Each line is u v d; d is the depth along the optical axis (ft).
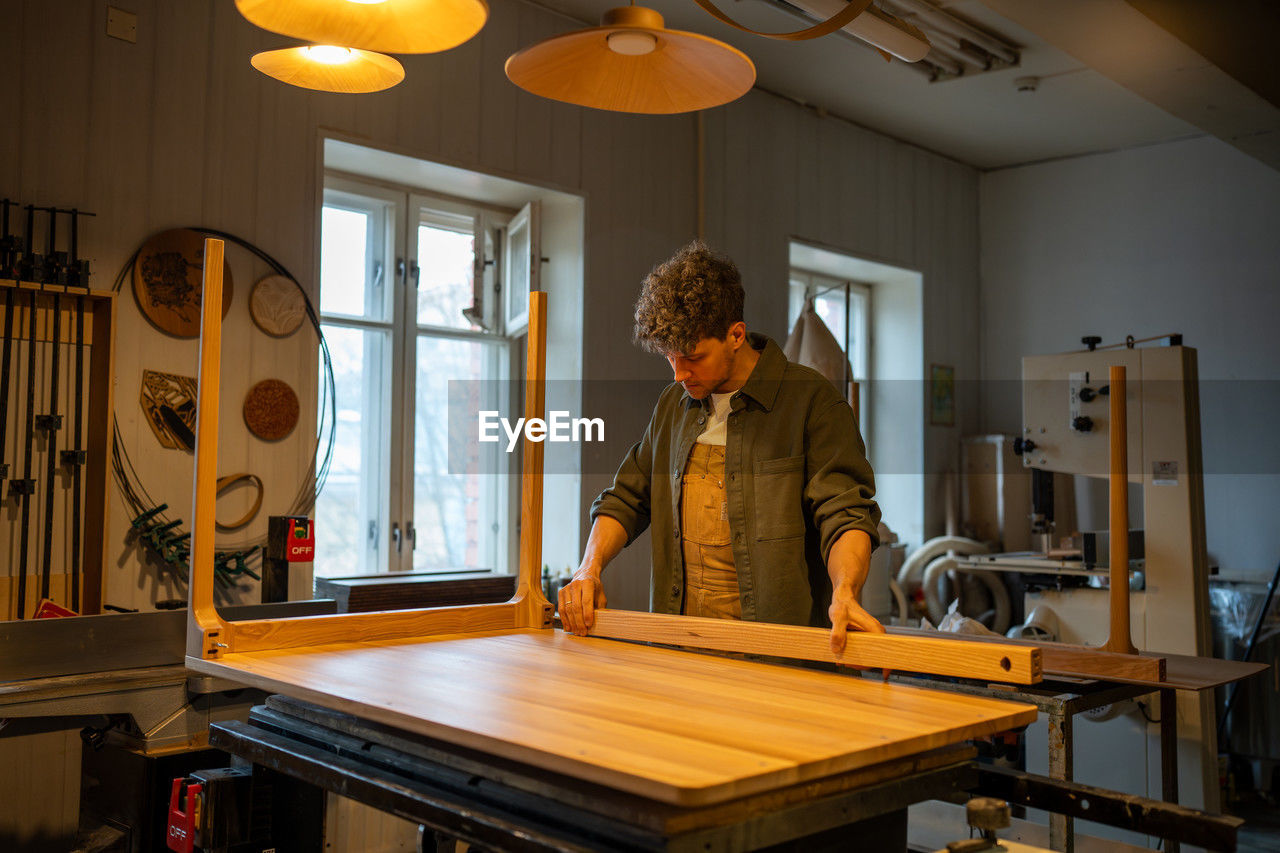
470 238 15.87
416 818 3.79
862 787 3.56
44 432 10.28
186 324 11.55
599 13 15.69
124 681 7.64
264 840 5.22
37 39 10.66
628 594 16.31
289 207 12.54
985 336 23.90
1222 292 20.53
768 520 6.23
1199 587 11.68
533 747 3.33
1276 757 16.14
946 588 20.38
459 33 5.58
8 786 8.92
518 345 16.37
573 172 15.72
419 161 13.89
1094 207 22.41
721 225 18.03
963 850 3.76
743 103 18.56
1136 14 12.17
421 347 15.37
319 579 9.78
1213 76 13.98
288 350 12.49
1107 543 12.97
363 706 4.02
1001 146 22.22
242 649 5.28
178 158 11.64
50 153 10.71
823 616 6.44
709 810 3.08
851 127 20.76
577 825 3.30
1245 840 13.87
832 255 20.43
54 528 10.35
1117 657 7.88
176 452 11.47
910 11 15.11
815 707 4.07
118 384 11.09
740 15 15.57
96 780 8.10
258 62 6.50
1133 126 20.62
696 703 4.10
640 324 6.21
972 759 4.09
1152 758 10.06
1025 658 4.06
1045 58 17.30
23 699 7.21
